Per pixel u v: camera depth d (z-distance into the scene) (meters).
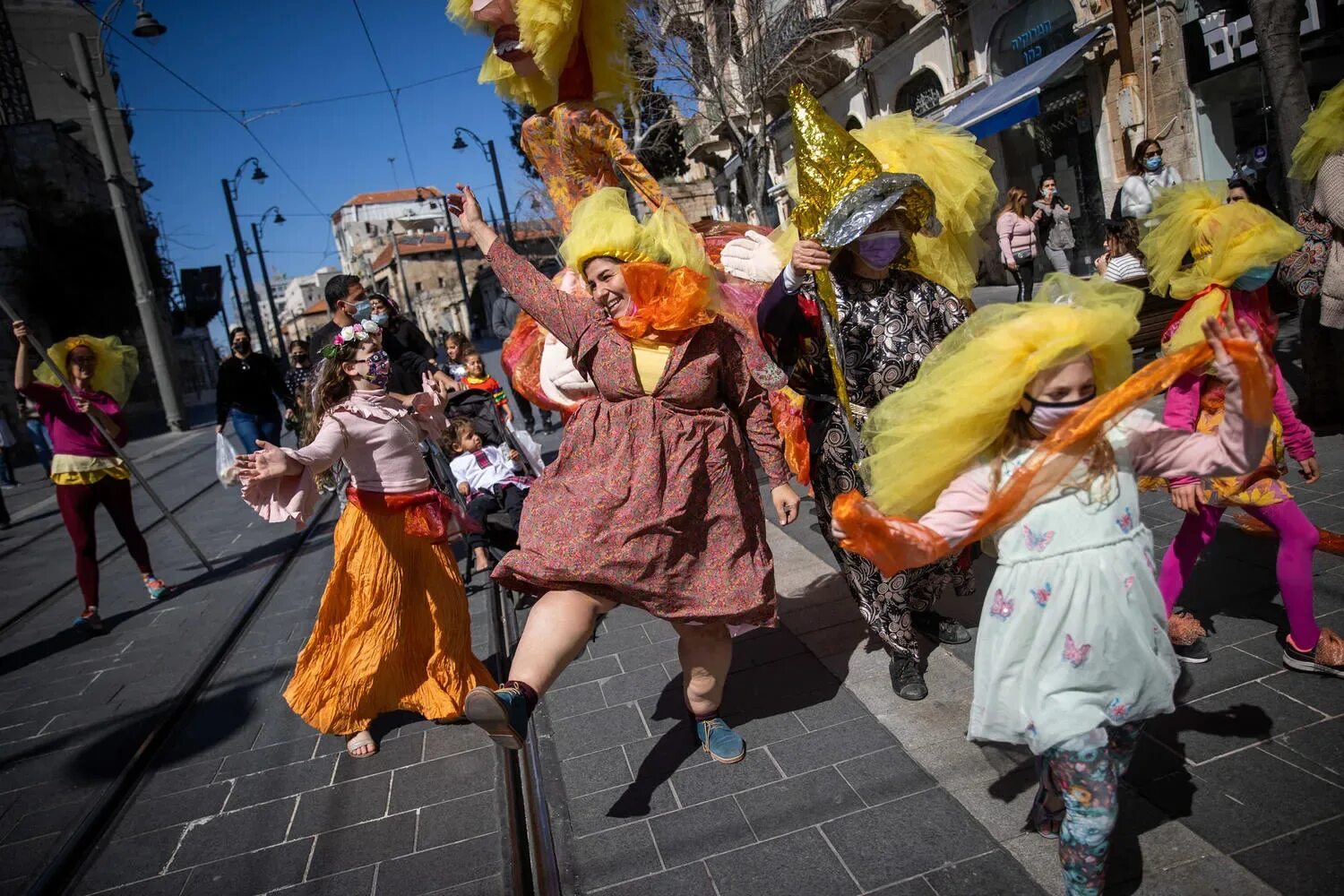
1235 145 11.62
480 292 48.25
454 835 3.23
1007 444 2.32
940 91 17.45
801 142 3.46
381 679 3.88
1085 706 2.18
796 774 3.22
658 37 15.50
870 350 3.45
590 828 3.10
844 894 2.60
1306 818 2.57
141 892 3.17
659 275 3.02
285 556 7.60
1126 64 12.52
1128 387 2.13
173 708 4.66
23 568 8.71
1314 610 3.52
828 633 4.30
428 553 3.93
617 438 3.03
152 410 33.62
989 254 16.70
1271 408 2.08
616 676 4.26
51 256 27.33
